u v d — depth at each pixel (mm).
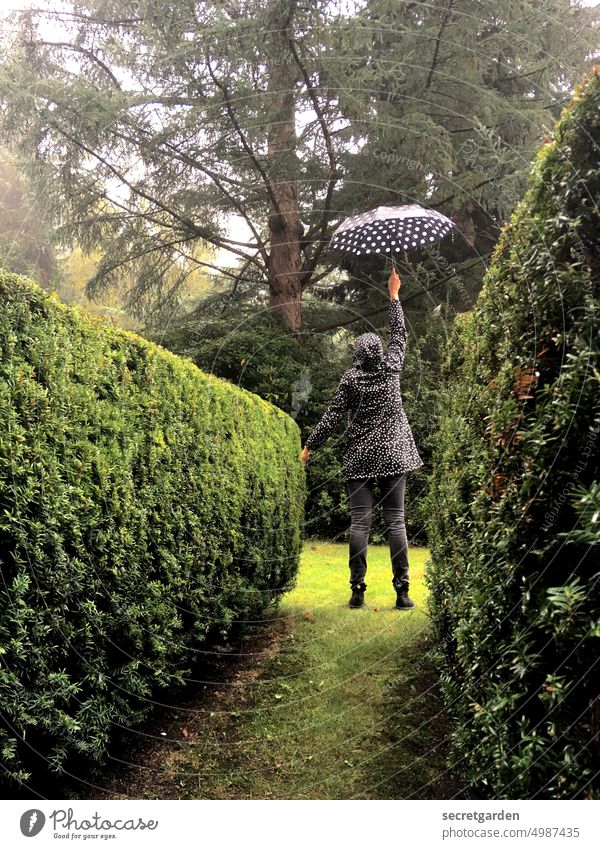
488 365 1729
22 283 1688
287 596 4309
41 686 1653
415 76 7371
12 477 1563
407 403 7129
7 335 1609
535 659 1163
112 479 2020
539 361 1227
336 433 7820
